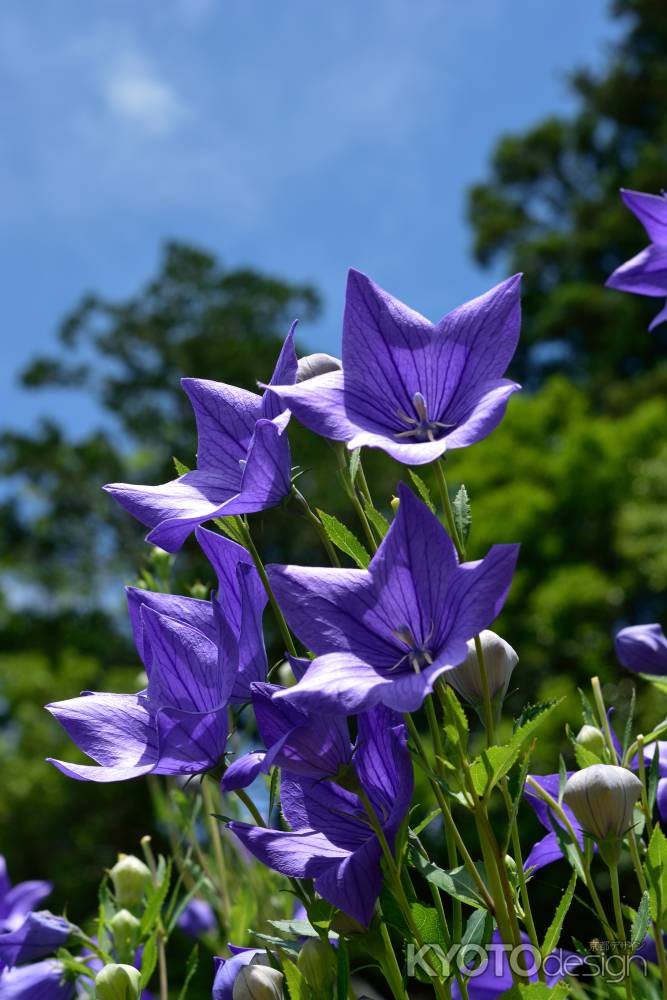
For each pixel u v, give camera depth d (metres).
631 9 7.45
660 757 0.54
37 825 4.38
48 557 6.67
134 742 0.48
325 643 0.45
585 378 6.53
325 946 0.46
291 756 0.45
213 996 0.49
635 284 0.56
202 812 0.75
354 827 0.47
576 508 4.13
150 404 7.06
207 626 0.49
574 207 7.19
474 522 4.16
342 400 0.47
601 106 7.45
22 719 4.71
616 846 0.48
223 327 7.08
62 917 0.61
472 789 0.45
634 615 3.85
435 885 0.46
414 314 0.48
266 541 4.88
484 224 7.75
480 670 0.47
